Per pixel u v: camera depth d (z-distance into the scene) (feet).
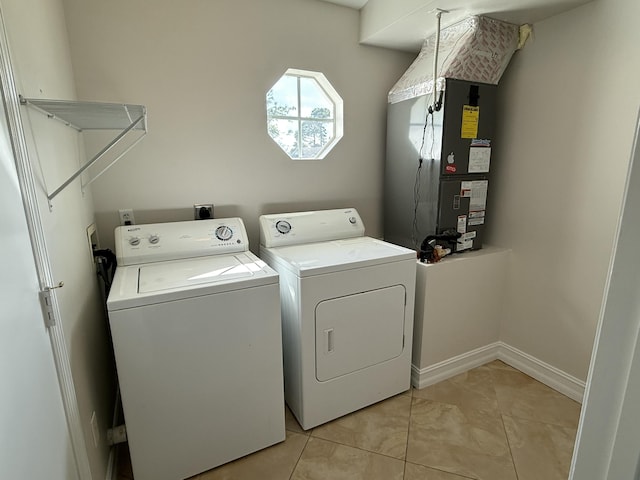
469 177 7.03
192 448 4.80
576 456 1.65
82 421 3.80
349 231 7.43
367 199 8.50
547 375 7.01
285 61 6.90
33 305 2.83
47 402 2.92
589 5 5.74
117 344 4.10
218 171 6.70
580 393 6.44
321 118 7.88
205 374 4.67
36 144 3.29
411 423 5.98
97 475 4.13
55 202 3.67
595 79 5.77
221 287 4.56
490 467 5.09
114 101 5.69
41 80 3.76
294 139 7.70
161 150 6.17
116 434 4.81
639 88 5.26
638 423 1.35
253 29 6.51
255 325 4.90
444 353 7.12
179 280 4.72
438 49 6.86
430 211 7.00
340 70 7.54
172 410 4.56
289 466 5.14
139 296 4.13
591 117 5.89
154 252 5.63
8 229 2.49
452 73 6.36
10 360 2.33
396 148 7.78
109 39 5.51
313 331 5.45
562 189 6.46
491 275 7.40
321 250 6.39
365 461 5.23
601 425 1.51
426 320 6.69
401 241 7.91
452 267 6.77
